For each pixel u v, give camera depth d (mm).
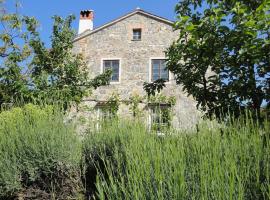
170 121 4703
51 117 6586
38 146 5613
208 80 5691
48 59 15781
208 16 5180
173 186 2281
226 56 5383
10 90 13391
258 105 5246
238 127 3424
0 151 5582
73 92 15008
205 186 2100
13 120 7223
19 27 15508
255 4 5215
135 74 23109
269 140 2848
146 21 23672
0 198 5398
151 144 3113
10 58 14219
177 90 21484
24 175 5613
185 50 5633
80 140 6250
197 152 2881
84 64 17016
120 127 5941
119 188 2537
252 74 5250
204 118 4129
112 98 20969
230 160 2400
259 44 4730
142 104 19641
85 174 5793
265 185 2334
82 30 26578
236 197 2080
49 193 5586
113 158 4781
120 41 23688
